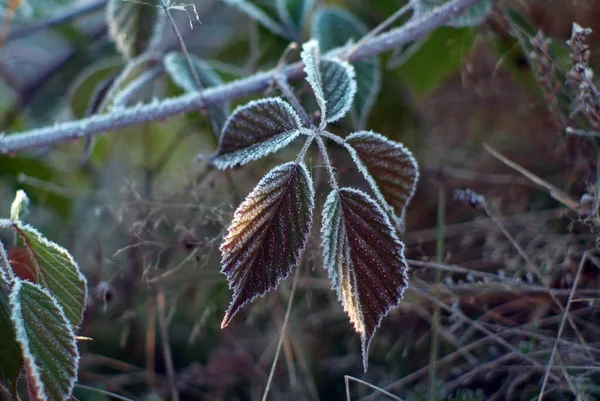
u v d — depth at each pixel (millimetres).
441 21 576
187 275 630
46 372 482
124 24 610
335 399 648
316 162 675
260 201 481
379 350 650
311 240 583
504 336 614
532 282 600
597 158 596
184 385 644
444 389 591
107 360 651
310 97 630
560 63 629
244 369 655
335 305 644
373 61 643
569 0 694
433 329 586
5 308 483
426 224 720
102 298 591
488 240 637
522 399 587
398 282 482
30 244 504
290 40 689
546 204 675
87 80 711
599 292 584
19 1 632
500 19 661
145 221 600
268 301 635
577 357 578
